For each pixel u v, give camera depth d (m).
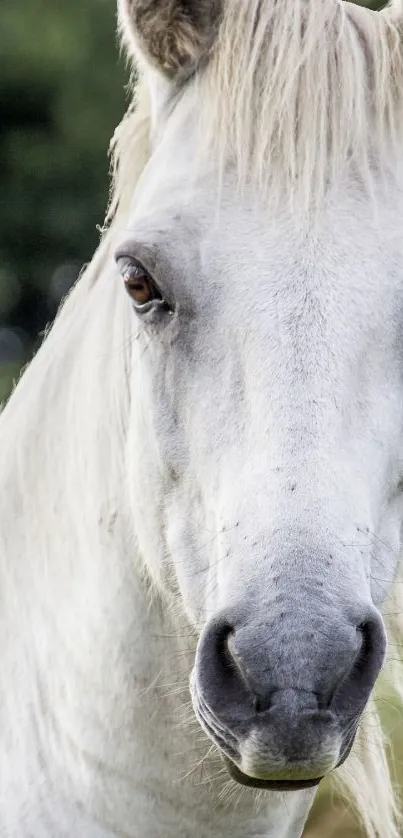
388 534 3.18
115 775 3.57
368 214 3.09
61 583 3.75
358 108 3.11
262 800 3.56
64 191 24.58
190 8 3.45
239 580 2.83
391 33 3.33
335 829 5.27
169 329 3.26
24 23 25.70
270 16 3.24
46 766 3.71
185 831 3.59
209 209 3.18
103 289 3.87
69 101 25.33
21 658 3.84
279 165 3.12
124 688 3.54
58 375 3.97
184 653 3.55
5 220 24.03
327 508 2.85
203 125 3.31
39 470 3.88
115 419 3.66
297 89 3.10
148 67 3.62
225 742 2.88
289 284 3.03
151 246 3.20
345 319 2.99
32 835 3.68
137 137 3.83
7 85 25.28
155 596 3.55
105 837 3.62
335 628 2.72
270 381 2.97
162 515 3.46
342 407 2.95
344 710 2.80
